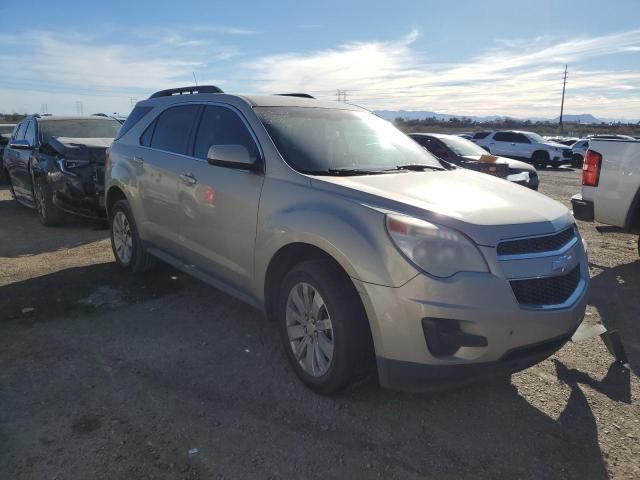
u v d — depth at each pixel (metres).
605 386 3.49
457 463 2.69
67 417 2.96
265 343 3.98
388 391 3.34
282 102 4.21
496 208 3.04
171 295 4.95
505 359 2.81
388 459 2.70
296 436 2.86
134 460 2.62
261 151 3.71
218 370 3.55
